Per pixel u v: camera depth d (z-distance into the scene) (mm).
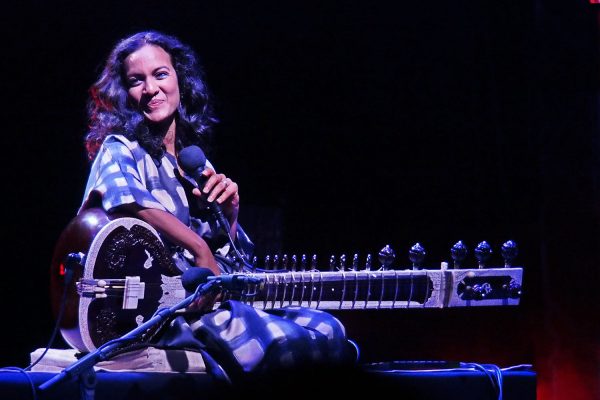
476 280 5344
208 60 9500
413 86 9883
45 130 9047
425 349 9852
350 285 5168
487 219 9789
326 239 9875
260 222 9773
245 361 4445
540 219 9641
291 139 9820
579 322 9547
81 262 4668
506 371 4918
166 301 4836
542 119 9617
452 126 9844
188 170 5570
